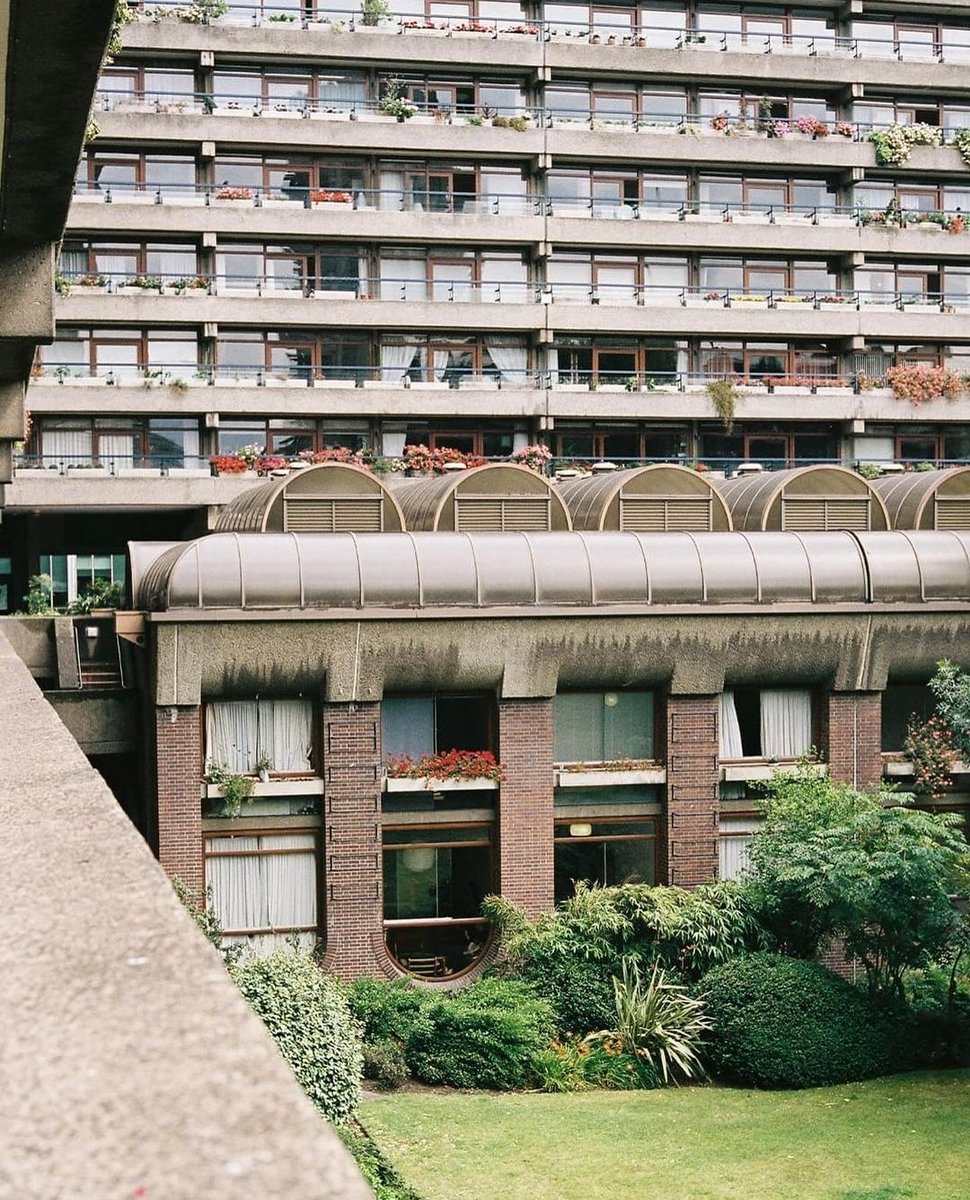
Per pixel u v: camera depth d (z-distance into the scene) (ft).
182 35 176.24
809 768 96.89
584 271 189.88
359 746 91.86
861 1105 75.77
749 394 190.39
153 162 179.22
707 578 97.60
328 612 90.68
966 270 200.34
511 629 93.71
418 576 93.15
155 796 90.53
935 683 90.12
